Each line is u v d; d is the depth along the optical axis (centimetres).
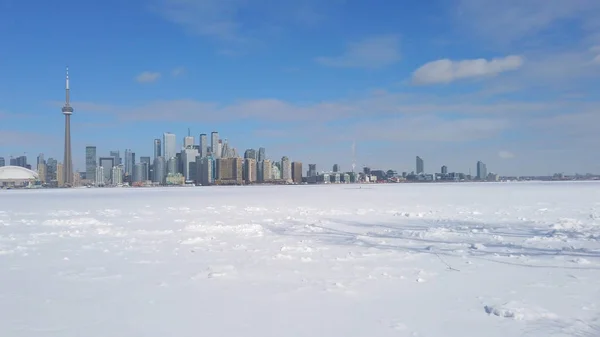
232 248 1202
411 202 3294
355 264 980
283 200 3772
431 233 1462
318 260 1027
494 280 830
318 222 1869
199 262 1012
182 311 656
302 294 742
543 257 1043
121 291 769
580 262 982
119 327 589
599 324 590
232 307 674
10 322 612
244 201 3672
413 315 633
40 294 755
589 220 1816
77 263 1009
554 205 2789
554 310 649
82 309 670
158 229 1648
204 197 4634
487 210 2427
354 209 2612
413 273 890
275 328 581
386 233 1499
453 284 802
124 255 1106
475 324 595
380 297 722
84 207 3061
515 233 1459
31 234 1517
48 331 576
